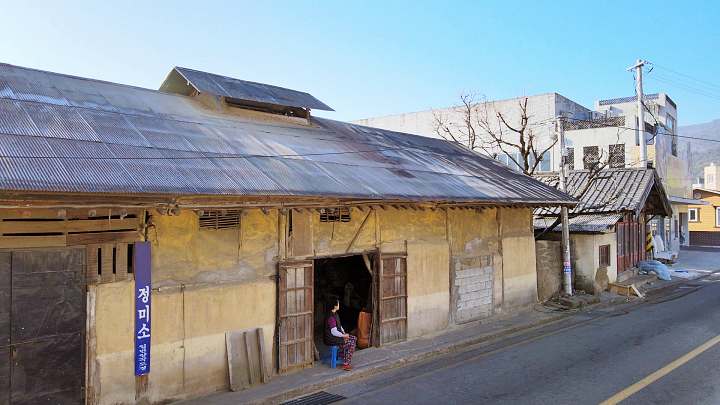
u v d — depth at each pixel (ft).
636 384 27.96
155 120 31.71
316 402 26.78
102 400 22.90
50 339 21.48
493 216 48.01
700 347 35.63
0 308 20.24
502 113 117.60
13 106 26.37
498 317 47.44
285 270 30.50
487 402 26.07
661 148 106.63
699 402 25.07
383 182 34.01
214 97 40.06
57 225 21.86
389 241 37.58
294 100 45.03
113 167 22.35
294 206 28.78
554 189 54.70
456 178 43.09
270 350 29.68
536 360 33.78
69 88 32.89
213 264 27.30
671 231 104.73
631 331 41.78
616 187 68.64
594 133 106.73
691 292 63.62
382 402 26.58
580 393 26.86
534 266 52.80
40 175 19.39
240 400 25.93
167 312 25.32
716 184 240.94
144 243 24.38
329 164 34.22
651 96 123.75
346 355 31.45
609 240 65.36
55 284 21.70
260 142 34.19
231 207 25.96
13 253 20.59
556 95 112.16
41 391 21.17
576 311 51.96
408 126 133.80
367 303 44.75
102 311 23.06
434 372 31.76
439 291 41.37
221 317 27.43
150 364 24.59
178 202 23.77
